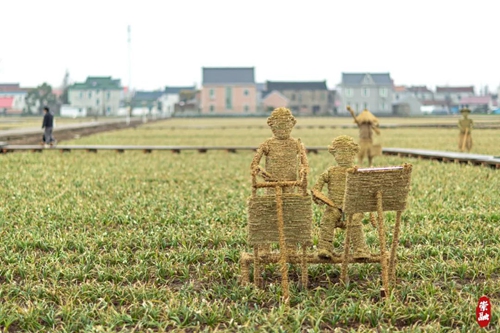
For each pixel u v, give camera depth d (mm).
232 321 6809
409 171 7422
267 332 6488
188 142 40844
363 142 24297
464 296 7672
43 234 11078
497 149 32219
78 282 8508
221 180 19328
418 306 7098
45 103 157625
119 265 9148
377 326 6793
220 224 12016
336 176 8047
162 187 17219
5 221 12086
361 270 8609
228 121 93000
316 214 12703
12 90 168750
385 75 137250
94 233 11172
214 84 131375
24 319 6922
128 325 6871
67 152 31016
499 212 12516
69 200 14773
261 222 7469
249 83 131750
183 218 12234
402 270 8602
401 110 134250
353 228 7977
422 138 43312
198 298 7719
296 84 145125
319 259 8016
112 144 38625
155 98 188375
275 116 8227
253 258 8078
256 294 7656
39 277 8625
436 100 167375
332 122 83625
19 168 22781
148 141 42031
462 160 24172
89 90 157625
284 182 7434
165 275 8789
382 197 7430
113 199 15102
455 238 10578
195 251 9688
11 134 43688
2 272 8852
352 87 134750
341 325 6883
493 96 184000
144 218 12531
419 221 12000
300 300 7484
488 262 8930
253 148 31609
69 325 6758
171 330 6824
